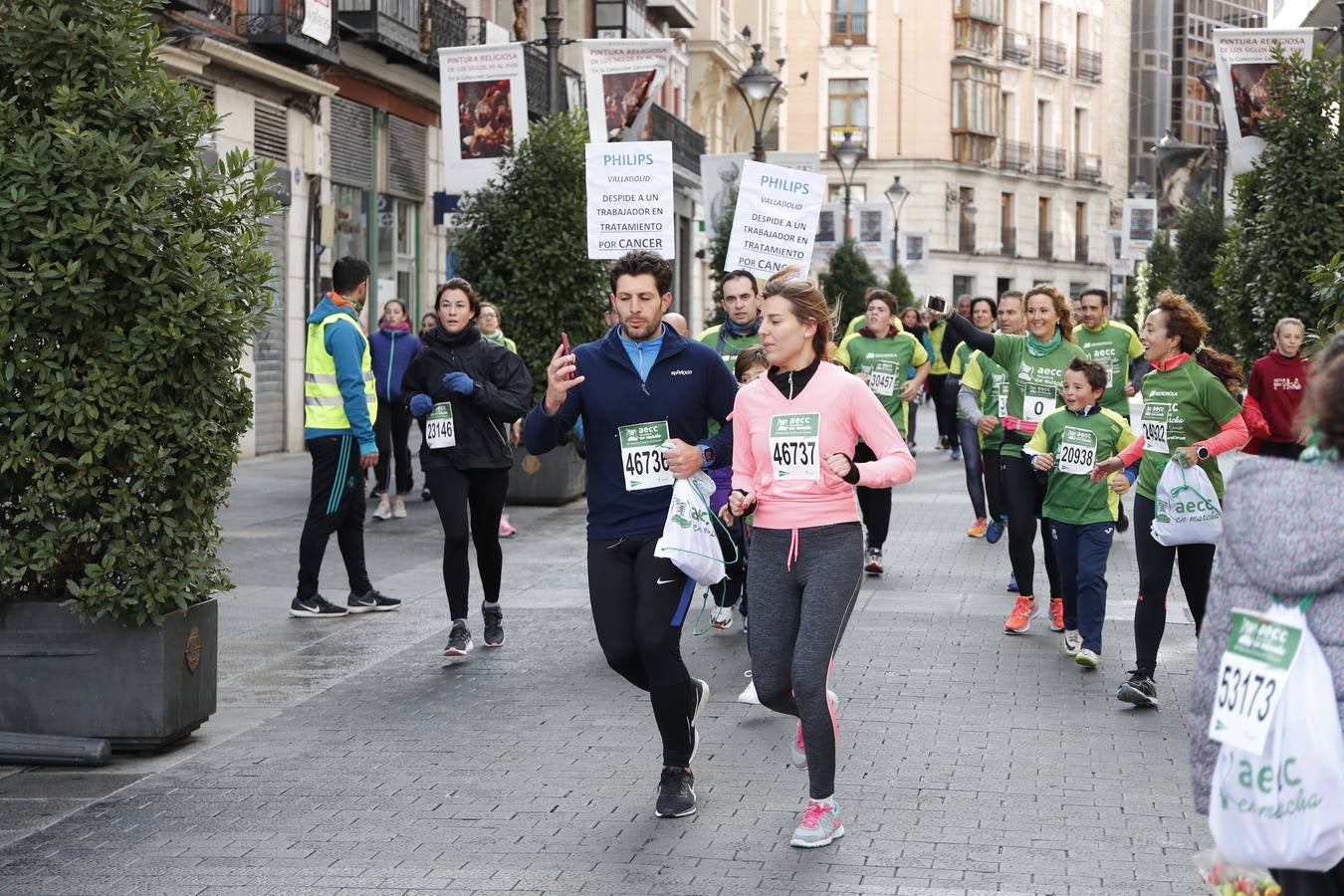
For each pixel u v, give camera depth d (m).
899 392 12.70
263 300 7.02
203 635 7.01
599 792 6.20
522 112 18.03
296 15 21.83
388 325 15.52
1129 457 8.13
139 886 5.13
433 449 8.87
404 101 27.47
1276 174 14.66
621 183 13.62
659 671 5.91
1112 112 79.25
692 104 47.38
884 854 5.42
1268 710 3.46
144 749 6.76
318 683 8.23
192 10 19.78
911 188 67.00
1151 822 5.80
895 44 67.00
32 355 6.54
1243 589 3.57
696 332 47.44
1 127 6.55
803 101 68.38
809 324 5.66
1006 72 70.19
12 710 6.70
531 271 16.80
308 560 10.10
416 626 9.84
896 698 7.87
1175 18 96.00
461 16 28.45
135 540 6.69
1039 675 8.45
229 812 5.95
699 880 5.16
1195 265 32.34
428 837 5.63
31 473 6.63
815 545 5.61
